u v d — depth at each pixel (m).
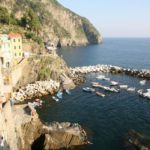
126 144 53.16
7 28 133.00
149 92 96.56
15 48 101.12
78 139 53.56
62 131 53.53
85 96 92.88
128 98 91.38
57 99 86.81
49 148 51.09
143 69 159.12
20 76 95.88
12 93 78.19
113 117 71.56
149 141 53.00
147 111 77.19
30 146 50.91
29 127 51.69
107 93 97.88
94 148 52.28
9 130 39.12
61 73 111.69
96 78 128.12
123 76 135.38
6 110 40.56
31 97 87.88
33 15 151.88
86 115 73.19
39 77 103.25
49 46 151.50
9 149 35.84
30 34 132.75
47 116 72.00
